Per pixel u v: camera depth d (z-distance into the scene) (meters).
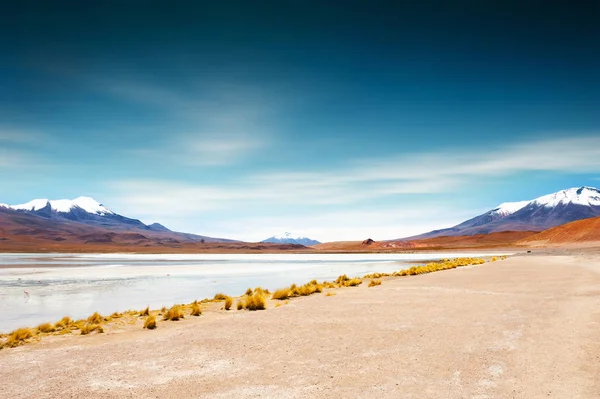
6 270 57.78
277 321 13.16
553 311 13.38
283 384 7.11
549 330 10.60
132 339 11.49
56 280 40.62
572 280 23.97
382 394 6.50
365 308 15.23
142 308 21.92
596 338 9.66
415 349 9.12
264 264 77.38
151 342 10.80
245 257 135.50
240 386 7.05
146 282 38.09
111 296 27.39
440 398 6.26
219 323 13.32
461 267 43.06
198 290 30.89
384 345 9.56
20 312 20.95
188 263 84.00
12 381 7.64
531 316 12.59
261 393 6.70
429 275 32.03
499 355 8.48
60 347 10.78
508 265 42.72
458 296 17.86
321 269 57.69
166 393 6.80
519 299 16.48
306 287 23.17
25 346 11.19
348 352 9.06
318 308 15.73
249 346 9.91
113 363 8.74
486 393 6.43
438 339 9.96
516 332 10.46
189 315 16.14
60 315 19.97
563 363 7.84
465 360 8.19
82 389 7.08
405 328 11.35
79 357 9.41
